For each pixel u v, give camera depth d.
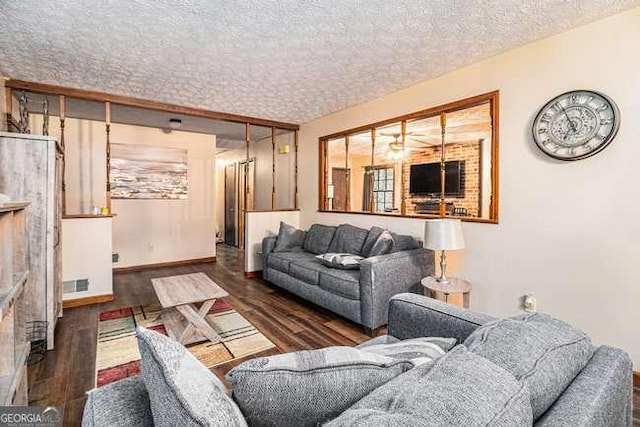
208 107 4.18
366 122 3.96
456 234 2.51
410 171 5.67
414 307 1.56
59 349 2.46
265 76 3.12
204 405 0.63
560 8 2.00
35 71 3.01
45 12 2.06
